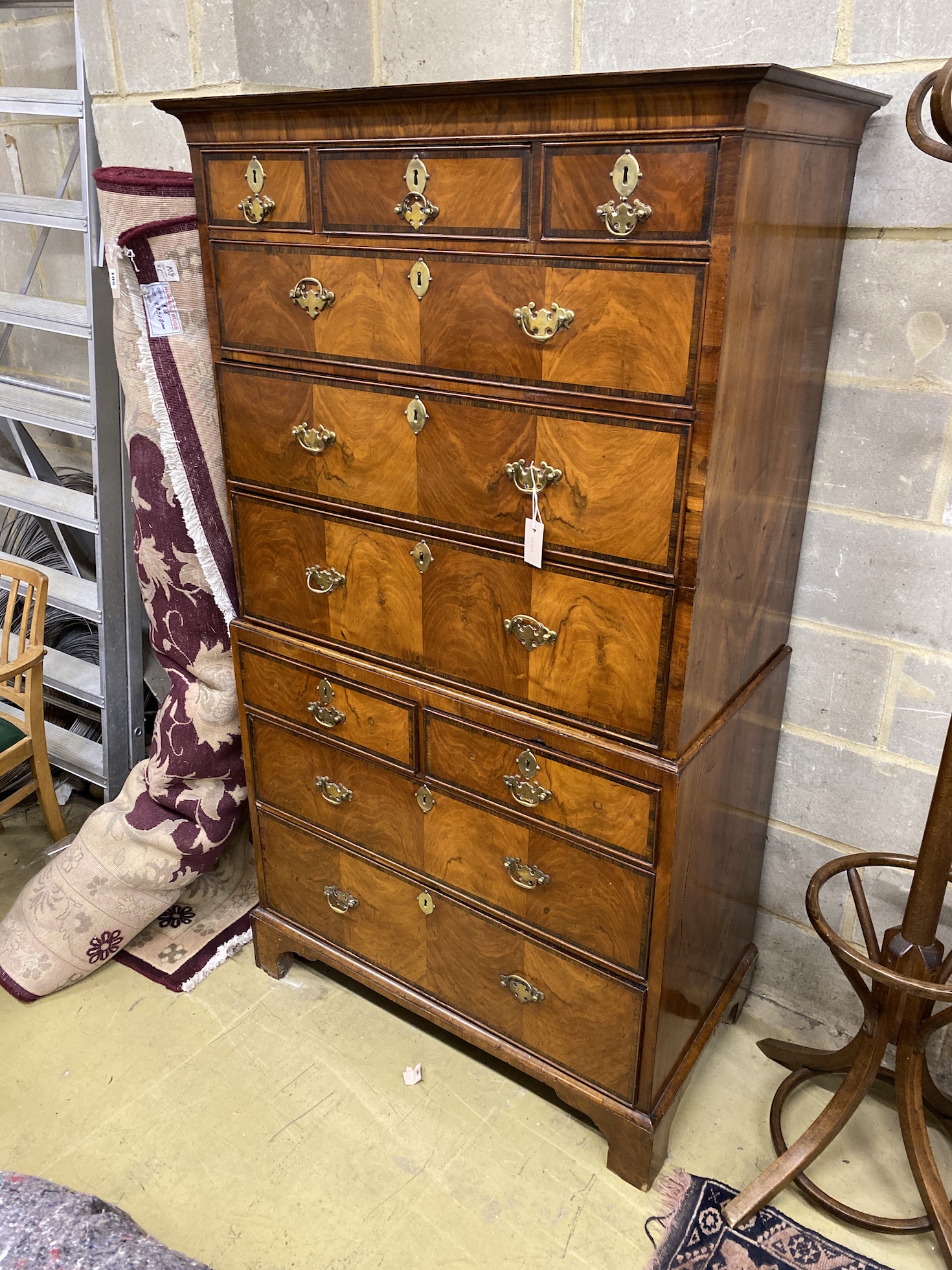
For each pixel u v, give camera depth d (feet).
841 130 4.17
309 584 5.23
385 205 4.14
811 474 5.14
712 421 3.60
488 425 4.17
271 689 5.71
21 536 8.81
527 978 5.15
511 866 4.92
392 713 5.11
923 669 5.12
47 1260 3.08
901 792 5.39
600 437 3.87
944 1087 5.59
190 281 5.53
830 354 4.93
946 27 4.23
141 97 6.01
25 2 6.45
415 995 5.78
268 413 5.01
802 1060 5.70
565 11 5.16
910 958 4.56
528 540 4.18
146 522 5.97
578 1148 5.38
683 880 4.54
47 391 6.97
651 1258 4.80
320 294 4.50
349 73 6.07
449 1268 4.75
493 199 3.83
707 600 4.04
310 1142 5.38
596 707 4.33
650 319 3.60
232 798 6.43
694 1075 5.83
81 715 8.37
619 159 3.47
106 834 6.37
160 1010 6.26
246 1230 4.91
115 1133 5.41
